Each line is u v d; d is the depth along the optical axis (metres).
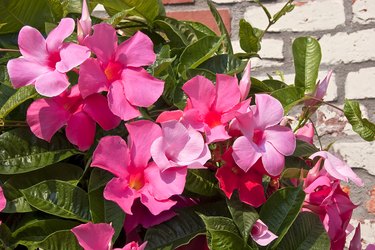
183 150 0.82
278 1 1.59
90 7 1.06
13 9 0.96
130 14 1.04
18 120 0.89
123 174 0.81
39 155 0.87
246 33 1.05
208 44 0.96
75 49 0.83
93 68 0.83
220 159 0.86
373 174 1.47
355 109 1.00
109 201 0.84
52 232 0.85
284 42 1.57
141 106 0.83
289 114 1.48
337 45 1.54
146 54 0.85
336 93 1.52
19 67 0.83
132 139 0.82
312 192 0.91
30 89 0.87
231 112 0.83
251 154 0.83
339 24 1.55
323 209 0.90
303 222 0.88
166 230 0.84
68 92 0.86
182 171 0.81
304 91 1.02
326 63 1.54
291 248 0.86
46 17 0.98
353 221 1.46
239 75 0.97
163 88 0.84
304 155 0.94
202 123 0.84
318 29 1.56
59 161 0.88
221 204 0.87
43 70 0.83
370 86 1.51
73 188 0.85
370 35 1.53
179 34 1.01
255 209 0.88
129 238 0.85
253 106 0.86
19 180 0.87
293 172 0.91
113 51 0.84
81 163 0.90
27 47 0.84
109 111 0.85
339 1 1.56
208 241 0.82
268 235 0.84
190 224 0.85
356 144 1.48
